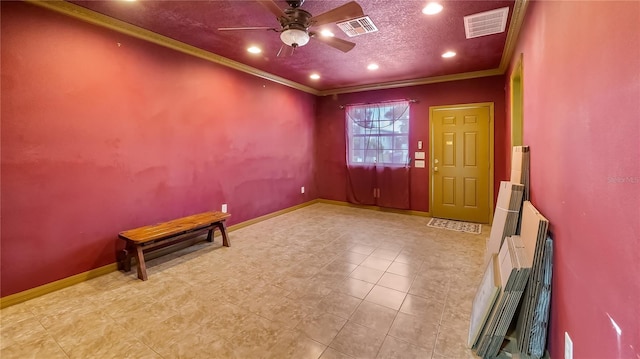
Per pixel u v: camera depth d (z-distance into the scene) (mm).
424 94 5023
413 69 4406
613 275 897
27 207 2418
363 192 5707
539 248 1599
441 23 2781
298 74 4750
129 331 1975
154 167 3299
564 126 1396
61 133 2584
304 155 5836
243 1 2438
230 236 4023
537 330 1622
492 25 2816
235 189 4344
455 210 4902
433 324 2035
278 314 2166
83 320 2104
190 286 2607
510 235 2385
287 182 5398
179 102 3525
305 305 2287
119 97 2963
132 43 3039
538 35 1937
